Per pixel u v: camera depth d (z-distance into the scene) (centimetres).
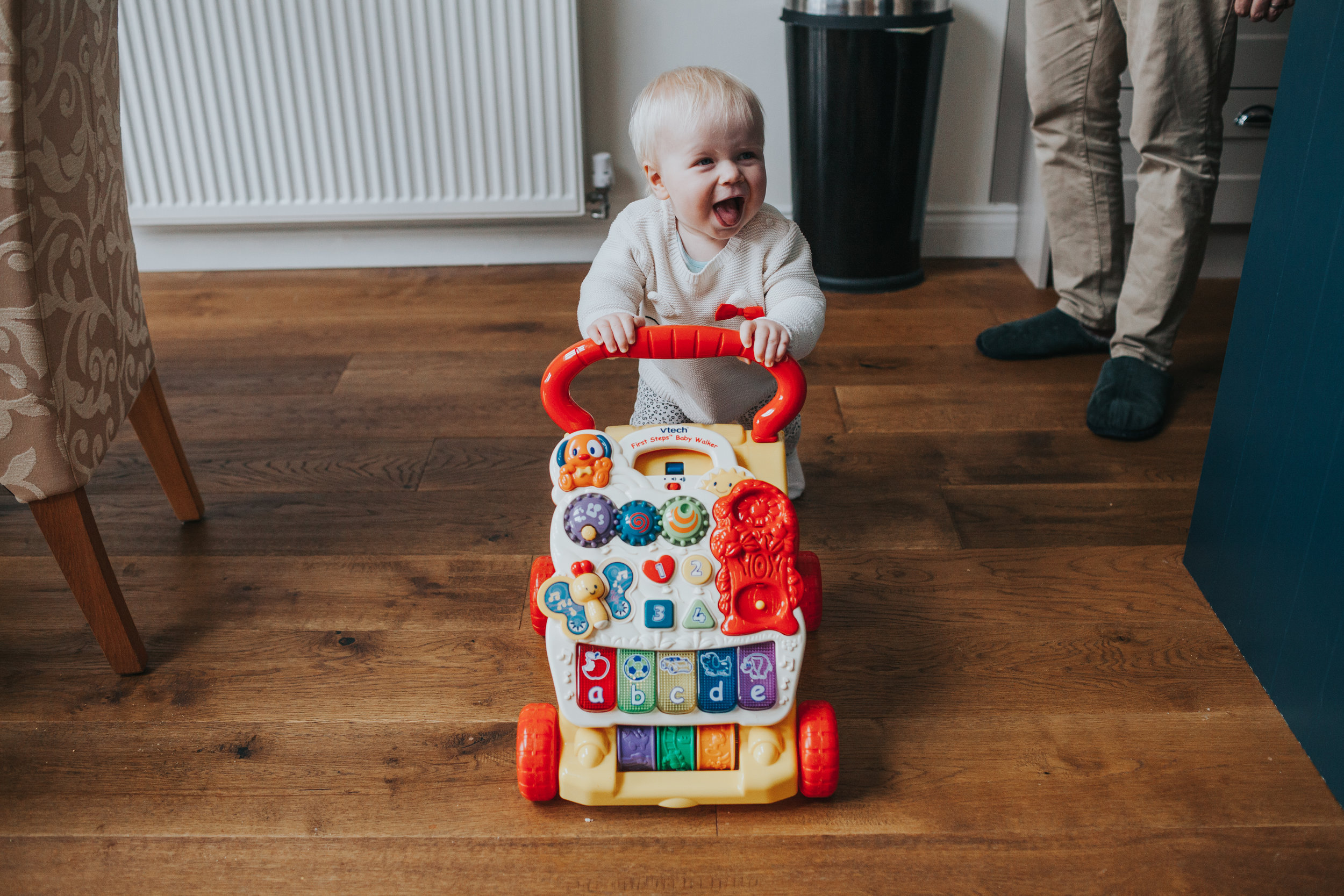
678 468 102
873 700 113
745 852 95
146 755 107
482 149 228
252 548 141
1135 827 97
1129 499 149
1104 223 184
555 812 100
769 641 95
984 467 158
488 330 211
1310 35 103
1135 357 171
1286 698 108
